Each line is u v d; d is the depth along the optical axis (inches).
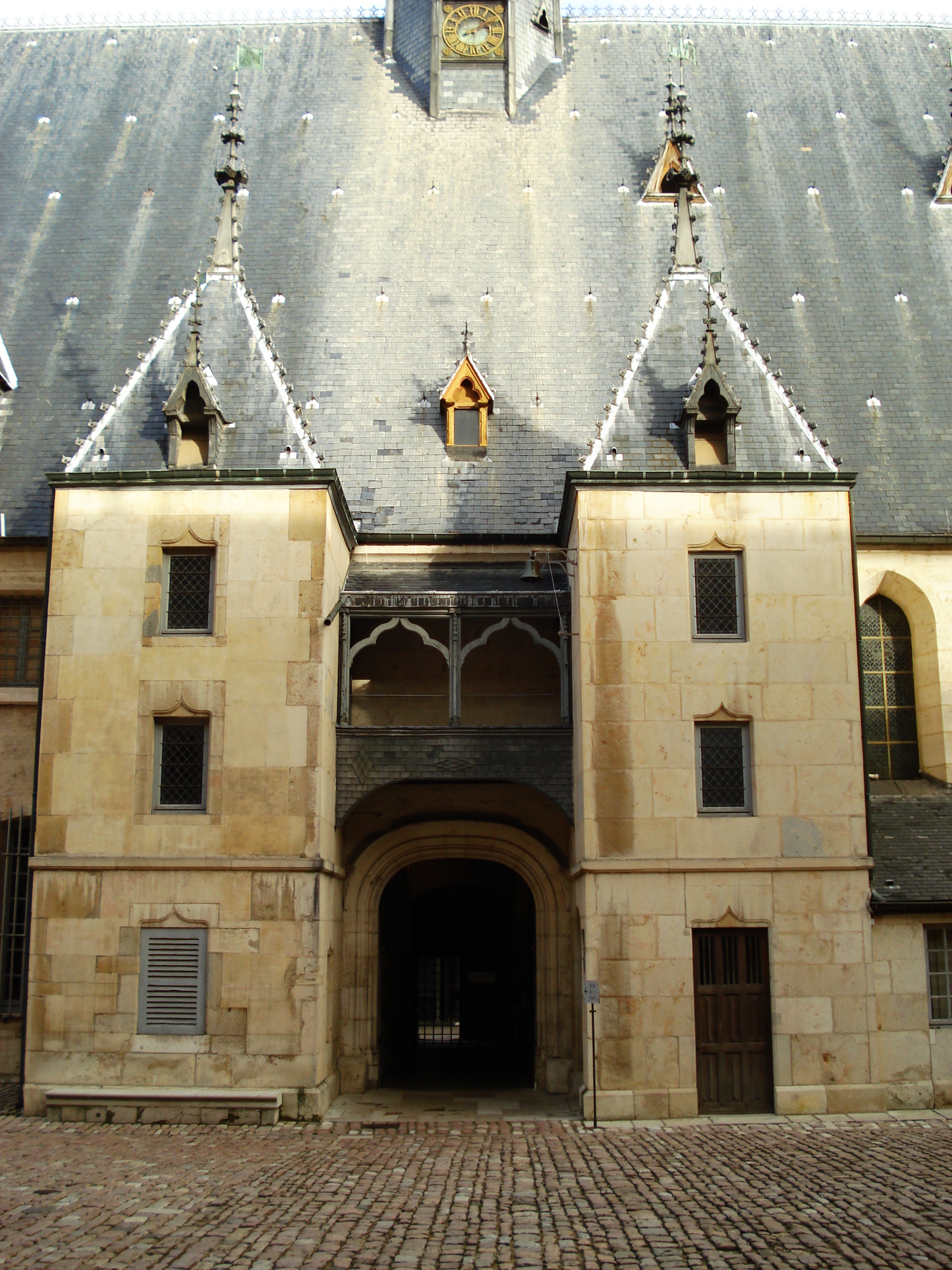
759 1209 454.9
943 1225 424.2
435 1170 543.8
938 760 842.8
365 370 984.3
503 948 1093.1
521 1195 490.3
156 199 1139.3
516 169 1149.1
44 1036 692.7
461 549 874.1
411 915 1047.6
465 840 823.1
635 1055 684.1
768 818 711.7
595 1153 581.0
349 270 1061.1
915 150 1182.9
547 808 823.1
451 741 770.8
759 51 1288.1
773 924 701.3
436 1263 393.4
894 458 917.8
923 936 719.1
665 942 697.6
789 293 1042.1
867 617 880.9
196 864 703.7
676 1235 421.7
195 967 698.8
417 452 926.4
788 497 752.3
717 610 744.3
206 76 1263.5
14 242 1102.4
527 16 1249.4
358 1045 797.2
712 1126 652.7
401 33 1272.1
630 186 1134.4
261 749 719.7
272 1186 507.2
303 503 750.5
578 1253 402.3
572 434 941.8
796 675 729.6
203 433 787.4
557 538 869.8
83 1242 413.1
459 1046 1069.8
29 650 867.4
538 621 818.8
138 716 727.1
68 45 1311.5
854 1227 424.2
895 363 988.6
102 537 749.3
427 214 1107.9
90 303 1048.2
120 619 738.8
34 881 709.3
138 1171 537.6
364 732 771.4
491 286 1046.4
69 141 1203.2
